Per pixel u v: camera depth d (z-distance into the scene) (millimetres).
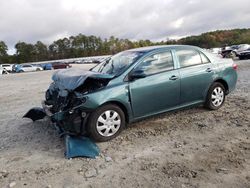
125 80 4965
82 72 5332
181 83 5574
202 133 5078
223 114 6105
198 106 6379
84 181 3607
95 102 4590
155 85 5215
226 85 6480
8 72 40375
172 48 5680
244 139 4711
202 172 3688
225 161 3963
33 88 13156
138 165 3961
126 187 3422
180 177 3588
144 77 4977
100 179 3637
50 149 4672
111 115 4855
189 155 4207
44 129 5727
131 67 5086
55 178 3713
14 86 15094
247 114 6035
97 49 118312
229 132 5059
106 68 5609
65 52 116875
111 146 4656
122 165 3984
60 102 4902
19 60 108812
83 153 4289
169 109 5559
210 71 6070
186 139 4832
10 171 3963
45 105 5480
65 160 4219
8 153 4590
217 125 5449
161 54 5484
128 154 4336
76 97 4602
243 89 8867
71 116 4570
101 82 4871
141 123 5707
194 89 5836
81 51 116875
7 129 5855
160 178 3586
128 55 5609
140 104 5109
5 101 9539
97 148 4504
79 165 4035
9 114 7301
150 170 3805
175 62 5609
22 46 110312
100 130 4770
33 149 4703
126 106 4949
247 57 25469
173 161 4035
